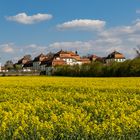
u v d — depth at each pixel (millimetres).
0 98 22641
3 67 155500
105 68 73312
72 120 12180
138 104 18125
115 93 24547
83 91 26750
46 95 23062
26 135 11000
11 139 10969
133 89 26984
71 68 80500
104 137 10906
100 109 15445
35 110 15562
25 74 92688
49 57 173500
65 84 33188
